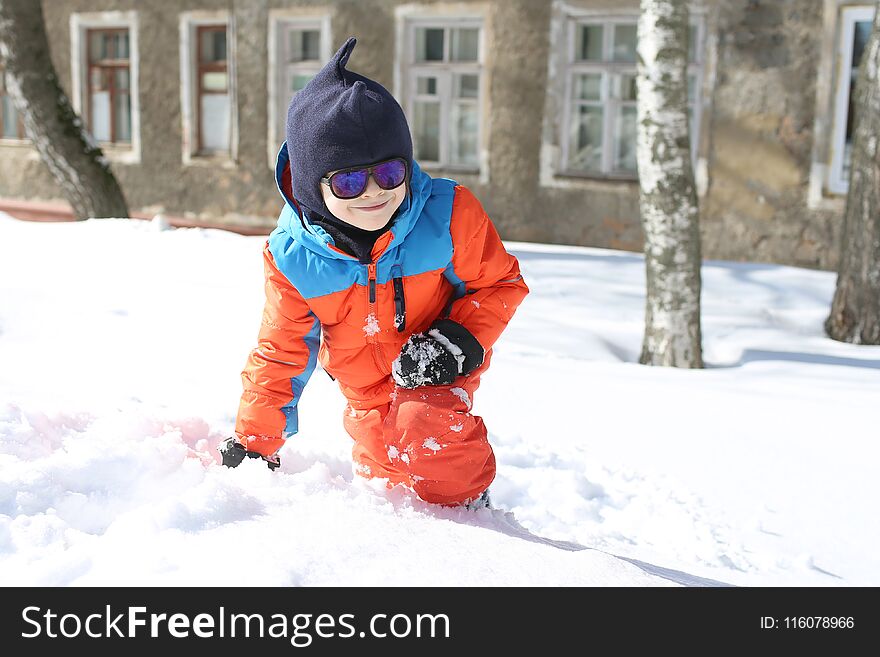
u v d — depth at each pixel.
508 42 11.16
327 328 2.46
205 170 13.61
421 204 2.31
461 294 2.49
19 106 9.20
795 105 9.58
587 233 11.01
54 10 14.53
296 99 2.26
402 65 11.93
